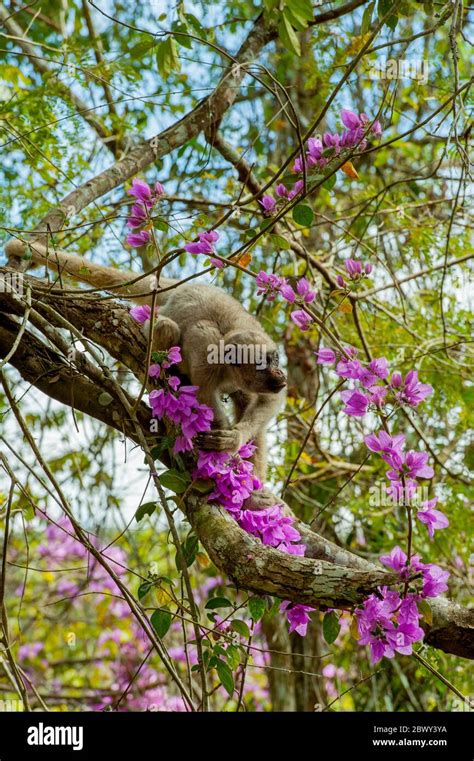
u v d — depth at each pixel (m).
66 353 3.90
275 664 6.66
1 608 3.25
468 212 6.18
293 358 6.75
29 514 5.23
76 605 7.82
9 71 5.78
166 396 3.48
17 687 3.05
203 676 3.28
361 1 5.27
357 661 6.52
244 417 4.30
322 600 3.07
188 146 6.33
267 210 3.67
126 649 7.34
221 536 3.39
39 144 5.29
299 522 3.92
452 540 5.95
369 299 5.99
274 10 4.01
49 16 7.26
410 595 2.92
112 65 5.40
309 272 5.56
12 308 4.00
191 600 3.32
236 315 4.41
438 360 5.79
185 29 4.34
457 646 3.40
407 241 6.26
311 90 6.55
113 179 4.95
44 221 4.65
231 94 5.18
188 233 5.14
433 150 6.22
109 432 6.38
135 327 4.02
